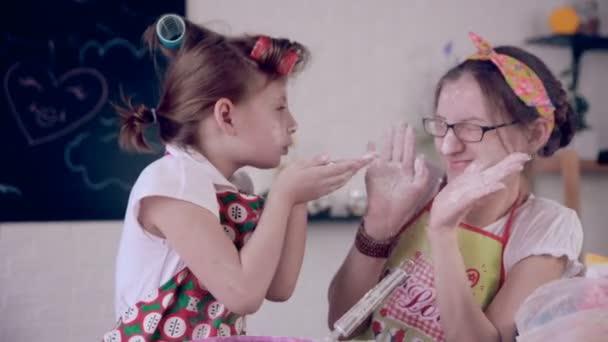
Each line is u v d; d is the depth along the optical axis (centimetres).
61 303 288
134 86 290
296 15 309
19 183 283
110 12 287
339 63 314
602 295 80
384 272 122
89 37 286
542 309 83
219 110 101
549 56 341
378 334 117
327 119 313
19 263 284
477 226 116
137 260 101
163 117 106
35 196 285
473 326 103
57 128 286
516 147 112
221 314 102
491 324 105
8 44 279
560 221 114
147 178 99
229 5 301
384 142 120
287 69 106
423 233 119
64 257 288
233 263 94
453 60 324
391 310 116
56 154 286
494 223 116
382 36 319
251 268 94
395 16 320
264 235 97
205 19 298
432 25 324
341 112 314
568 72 334
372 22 317
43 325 286
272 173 289
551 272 110
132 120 112
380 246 119
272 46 106
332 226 314
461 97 111
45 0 282
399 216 118
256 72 104
